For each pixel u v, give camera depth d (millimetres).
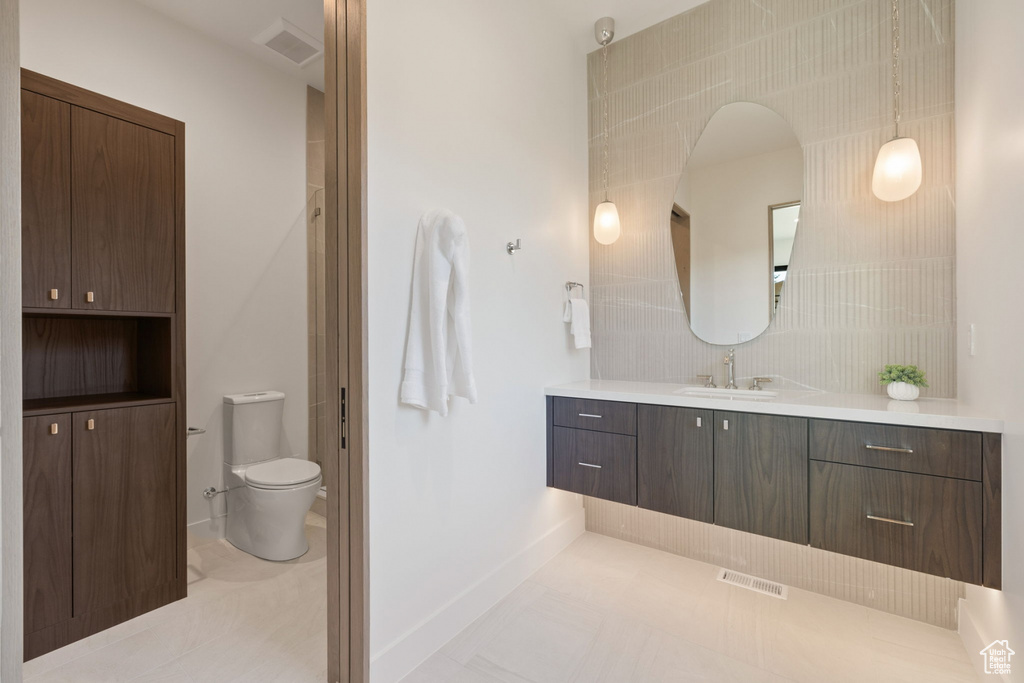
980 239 1524
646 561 2299
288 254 2914
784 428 1724
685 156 2424
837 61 2045
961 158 1716
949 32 1819
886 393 1940
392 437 1496
